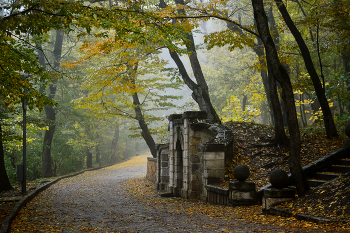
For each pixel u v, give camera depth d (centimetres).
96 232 698
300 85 1555
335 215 657
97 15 880
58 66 2712
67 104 2881
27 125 2109
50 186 1967
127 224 789
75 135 3531
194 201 1213
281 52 1463
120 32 902
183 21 1233
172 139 1555
